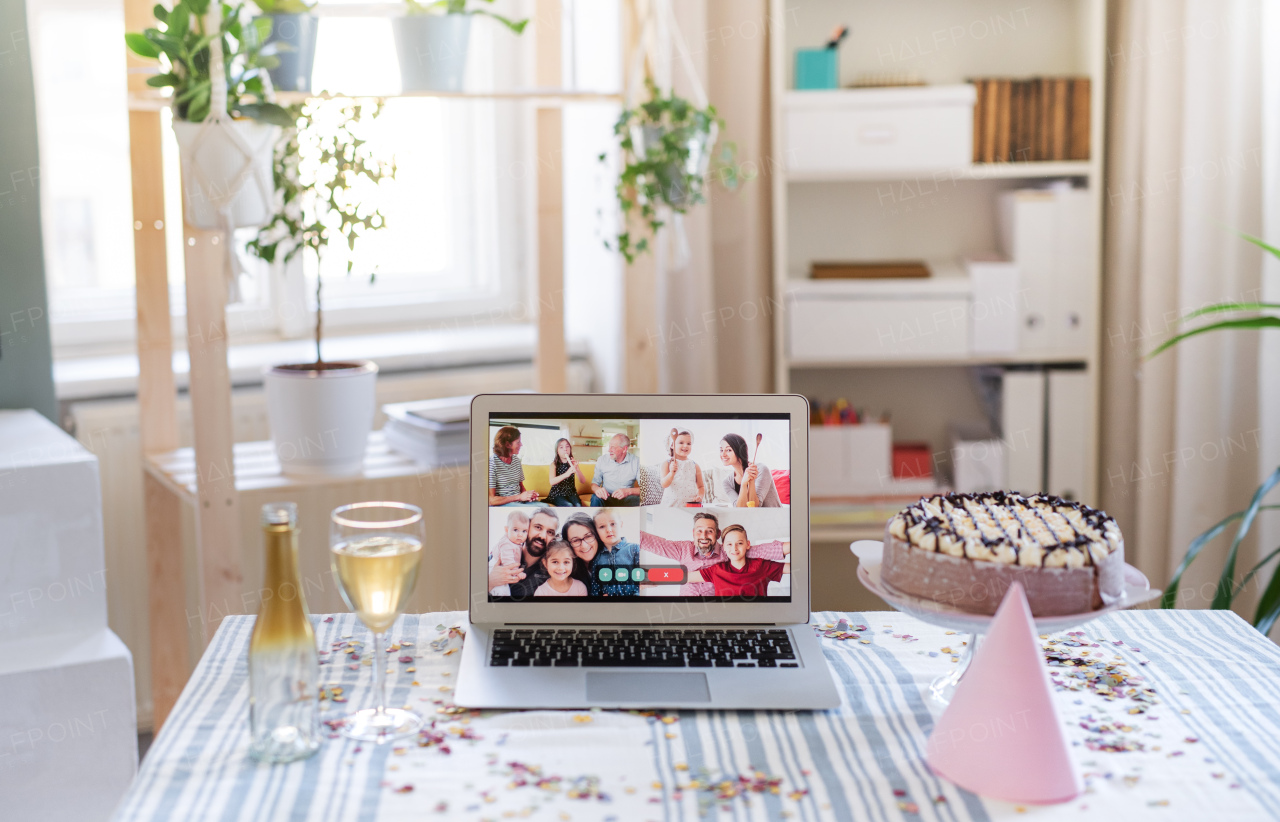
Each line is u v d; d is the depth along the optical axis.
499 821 0.86
